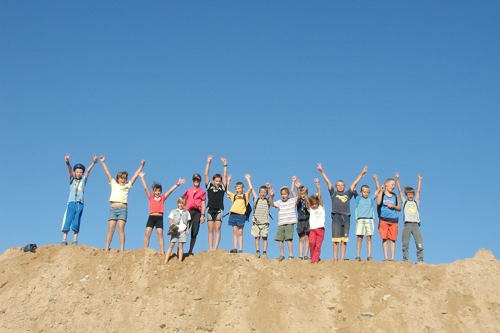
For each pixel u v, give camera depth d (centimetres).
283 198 1537
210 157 1522
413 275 1380
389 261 1439
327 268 1424
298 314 1276
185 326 1247
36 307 1276
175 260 1451
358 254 1446
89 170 1527
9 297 1309
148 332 1230
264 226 1511
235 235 1492
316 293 1347
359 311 1284
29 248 1459
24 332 1212
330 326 1252
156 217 1488
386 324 1240
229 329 1230
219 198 1502
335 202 1470
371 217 1455
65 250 1446
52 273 1367
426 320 1249
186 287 1355
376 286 1347
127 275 1386
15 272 1388
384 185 1488
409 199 1487
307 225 1496
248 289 1340
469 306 1293
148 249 1469
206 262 1432
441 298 1314
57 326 1234
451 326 1242
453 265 1415
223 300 1309
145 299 1316
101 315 1266
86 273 1373
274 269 1435
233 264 1419
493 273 1387
